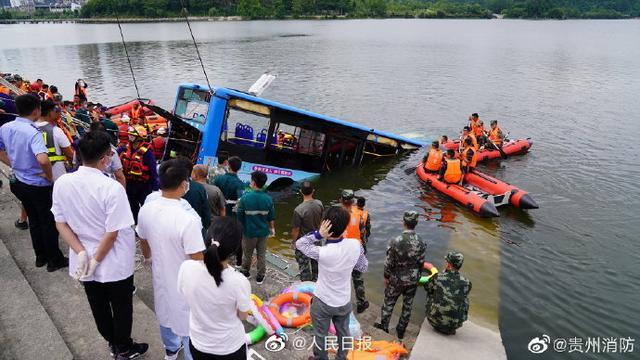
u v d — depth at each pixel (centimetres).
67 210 378
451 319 591
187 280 330
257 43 6631
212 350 340
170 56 4862
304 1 14838
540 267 966
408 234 614
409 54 5609
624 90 3306
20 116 516
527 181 1518
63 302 522
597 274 944
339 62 4738
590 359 695
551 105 2806
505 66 4659
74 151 604
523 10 17588
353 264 455
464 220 1212
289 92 3138
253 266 750
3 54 4994
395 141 1747
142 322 511
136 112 1196
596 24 14075
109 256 391
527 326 771
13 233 665
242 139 1265
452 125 2366
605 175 1569
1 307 494
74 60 4447
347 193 692
